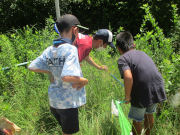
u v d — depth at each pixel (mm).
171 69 2746
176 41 3902
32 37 4410
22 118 2727
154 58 3357
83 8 6566
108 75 3861
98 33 2744
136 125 2357
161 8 5816
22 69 3484
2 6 5703
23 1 5730
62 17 1824
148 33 3566
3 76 3180
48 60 1880
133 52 2160
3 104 2715
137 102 2139
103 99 3189
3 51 3643
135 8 5980
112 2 6203
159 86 2105
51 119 2811
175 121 2590
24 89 3264
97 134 2375
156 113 2811
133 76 2088
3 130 2326
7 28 6184
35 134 2543
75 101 1979
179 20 4004
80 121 2695
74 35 1862
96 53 4441
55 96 1962
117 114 2256
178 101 2738
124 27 6207
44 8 6141
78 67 1700
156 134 2443
